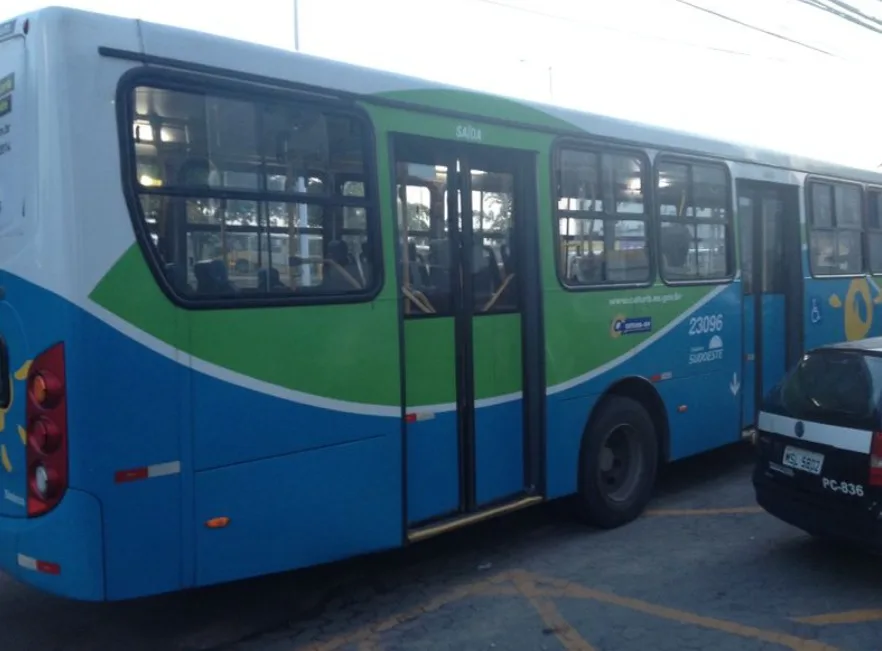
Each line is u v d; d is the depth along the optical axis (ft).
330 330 15.98
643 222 23.22
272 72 15.20
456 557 20.70
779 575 18.98
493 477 19.70
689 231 24.79
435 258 18.47
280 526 15.31
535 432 20.47
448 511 18.66
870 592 17.95
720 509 24.20
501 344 19.92
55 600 18.45
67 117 13.03
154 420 13.74
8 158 14.01
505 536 22.17
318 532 15.88
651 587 18.43
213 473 14.43
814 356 19.45
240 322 14.71
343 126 16.33
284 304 15.29
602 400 22.08
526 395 20.51
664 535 21.95
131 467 13.52
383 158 16.98
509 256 20.24
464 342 19.01
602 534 22.15
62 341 13.07
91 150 13.19
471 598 18.13
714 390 25.70
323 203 15.94
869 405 17.69
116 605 18.16
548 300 20.49
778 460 19.39
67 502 13.16
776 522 22.84
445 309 18.62
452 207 18.81
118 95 13.44
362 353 16.51
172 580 13.99
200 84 14.29
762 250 28.09
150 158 13.78
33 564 13.69
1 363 14.24
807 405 18.97
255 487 14.96
